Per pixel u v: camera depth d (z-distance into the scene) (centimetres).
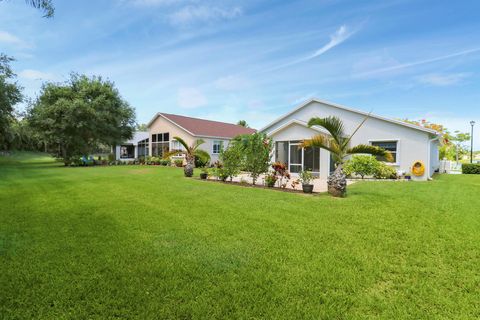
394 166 1419
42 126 2309
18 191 873
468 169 1847
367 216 560
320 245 400
